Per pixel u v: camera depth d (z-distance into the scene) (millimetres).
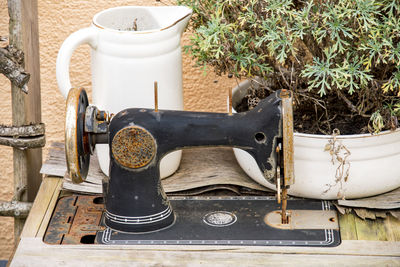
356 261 1147
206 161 1501
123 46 1290
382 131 1245
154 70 1317
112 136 1203
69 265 1153
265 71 1331
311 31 1192
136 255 1175
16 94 1578
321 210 1306
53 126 1861
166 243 1208
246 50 1268
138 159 1206
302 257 1161
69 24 1749
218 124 1186
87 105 1245
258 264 1145
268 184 1347
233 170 1451
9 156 1976
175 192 1395
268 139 1158
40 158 1750
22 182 1654
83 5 1729
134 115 1200
